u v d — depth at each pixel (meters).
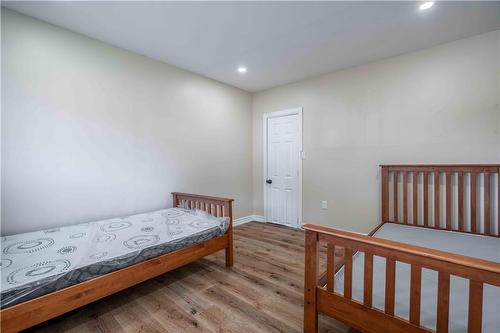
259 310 1.73
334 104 3.31
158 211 2.82
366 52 2.71
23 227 2.00
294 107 3.74
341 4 1.87
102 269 1.53
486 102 2.30
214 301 1.85
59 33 2.16
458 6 1.89
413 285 1.06
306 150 3.63
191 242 2.07
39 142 2.06
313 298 1.36
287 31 2.26
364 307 1.21
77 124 2.27
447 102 2.50
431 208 2.60
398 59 2.79
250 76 3.48
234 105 3.96
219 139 3.71
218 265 2.48
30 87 2.00
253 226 3.94
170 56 2.81
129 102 2.65
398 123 2.80
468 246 1.95
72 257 1.56
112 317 1.67
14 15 1.92
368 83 3.01
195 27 2.19
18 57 1.94
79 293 1.43
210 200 2.66
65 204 2.21
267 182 4.11
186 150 3.24
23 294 1.24
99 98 2.42
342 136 3.25
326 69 3.21
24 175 1.99
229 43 2.50
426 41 2.46
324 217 3.46
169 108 3.04
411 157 2.73
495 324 1.02
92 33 2.28
